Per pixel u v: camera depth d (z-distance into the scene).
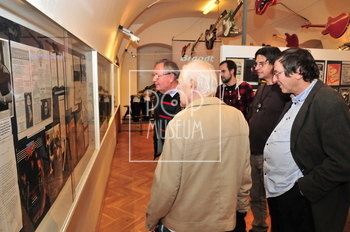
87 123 2.00
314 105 1.26
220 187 1.03
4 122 0.61
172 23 9.42
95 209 2.25
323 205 1.29
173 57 8.98
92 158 2.11
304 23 6.92
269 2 3.71
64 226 1.04
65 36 1.22
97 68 2.29
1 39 0.60
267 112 1.91
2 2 0.60
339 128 1.16
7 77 0.63
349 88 3.57
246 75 3.18
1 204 0.59
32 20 0.79
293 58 1.29
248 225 2.33
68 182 1.29
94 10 1.81
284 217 1.45
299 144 1.32
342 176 1.16
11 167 0.65
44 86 0.92
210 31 5.79
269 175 1.51
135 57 9.07
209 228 1.04
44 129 0.93
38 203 0.87
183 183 1.00
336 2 5.20
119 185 3.41
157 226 1.21
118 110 6.68
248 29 8.63
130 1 3.78
